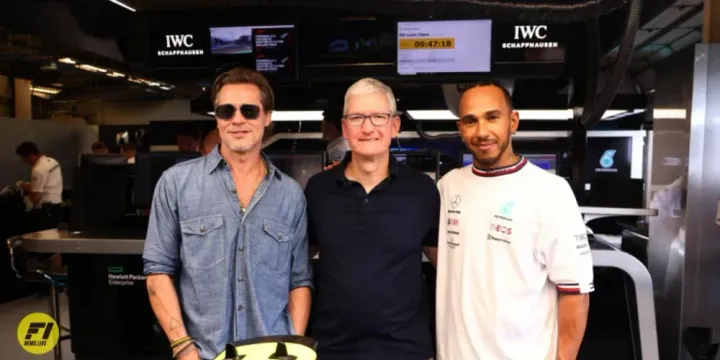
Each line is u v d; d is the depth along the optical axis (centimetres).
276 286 141
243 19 385
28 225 541
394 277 144
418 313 149
